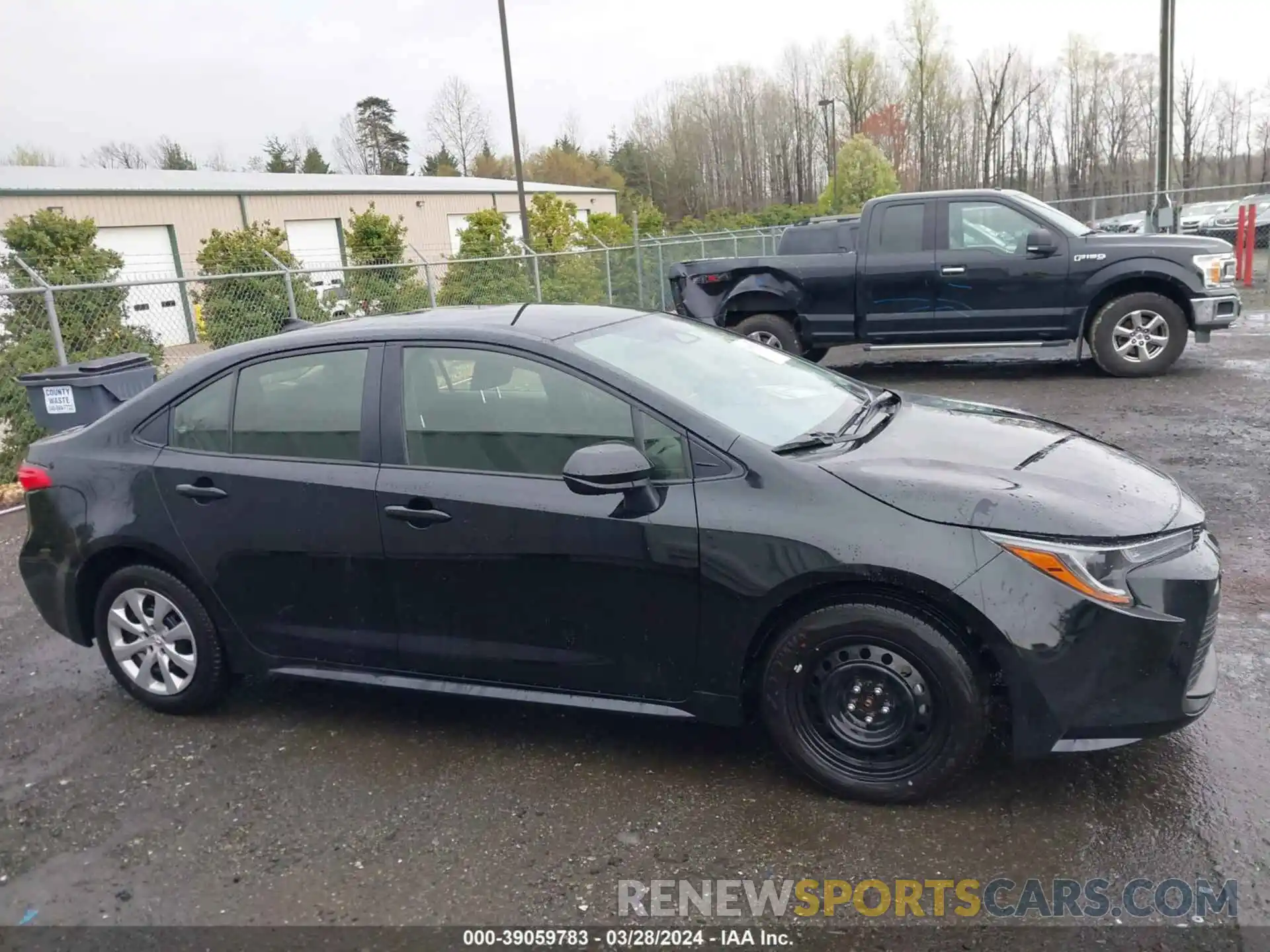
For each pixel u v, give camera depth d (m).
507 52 20.05
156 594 4.08
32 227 11.34
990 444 3.54
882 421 3.81
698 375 3.75
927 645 3.00
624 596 3.32
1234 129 54.16
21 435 9.14
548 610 3.45
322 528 3.70
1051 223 9.99
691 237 21.75
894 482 3.10
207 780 3.65
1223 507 5.86
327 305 13.26
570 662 3.47
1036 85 58.03
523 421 3.50
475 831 3.20
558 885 2.91
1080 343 10.22
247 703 4.30
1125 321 10.04
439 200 34.41
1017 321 10.20
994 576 2.91
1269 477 6.39
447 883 2.95
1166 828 2.98
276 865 3.10
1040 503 3.01
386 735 3.91
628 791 3.38
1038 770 3.33
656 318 4.32
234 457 3.88
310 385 3.82
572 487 3.16
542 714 3.99
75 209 22.11
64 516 4.14
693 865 2.96
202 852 3.20
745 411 3.57
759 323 10.91
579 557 3.34
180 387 4.05
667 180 66.31
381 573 3.65
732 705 3.30
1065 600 2.88
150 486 3.98
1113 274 9.81
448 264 14.22
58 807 3.52
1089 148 59.16
